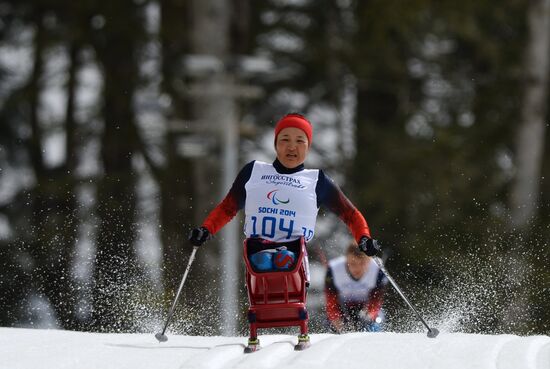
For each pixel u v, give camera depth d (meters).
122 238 73.06
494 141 90.81
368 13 86.75
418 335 23.61
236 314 57.19
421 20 87.69
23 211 80.88
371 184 86.94
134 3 84.81
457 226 75.94
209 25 75.69
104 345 23.42
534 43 85.88
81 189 80.75
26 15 88.19
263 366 19.34
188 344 23.61
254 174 22.53
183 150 68.81
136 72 85.38
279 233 22.08
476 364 19.52
